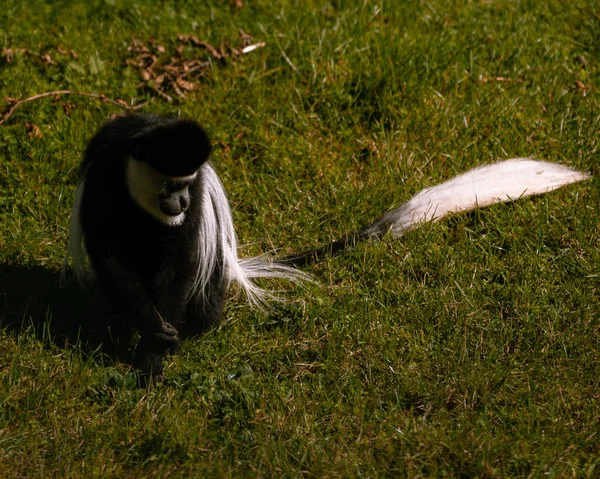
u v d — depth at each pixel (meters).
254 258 10.45
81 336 9.36
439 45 13.48
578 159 11.80
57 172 11.48
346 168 11.82
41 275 10.17
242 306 9.87
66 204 11.11
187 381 8.57
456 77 12.96
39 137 11.85
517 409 8.18
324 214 11.20
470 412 8.14
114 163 8.55
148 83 12.86
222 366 8.94
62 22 14.37
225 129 12.20
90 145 9.08
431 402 8.32
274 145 11.95
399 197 11.41
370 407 8.32
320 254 10.45
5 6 14.59
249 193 11.41
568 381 8.49
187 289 9.14
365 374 8.78
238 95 12.69
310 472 7.40
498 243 10.63
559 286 9.89
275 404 8.29
